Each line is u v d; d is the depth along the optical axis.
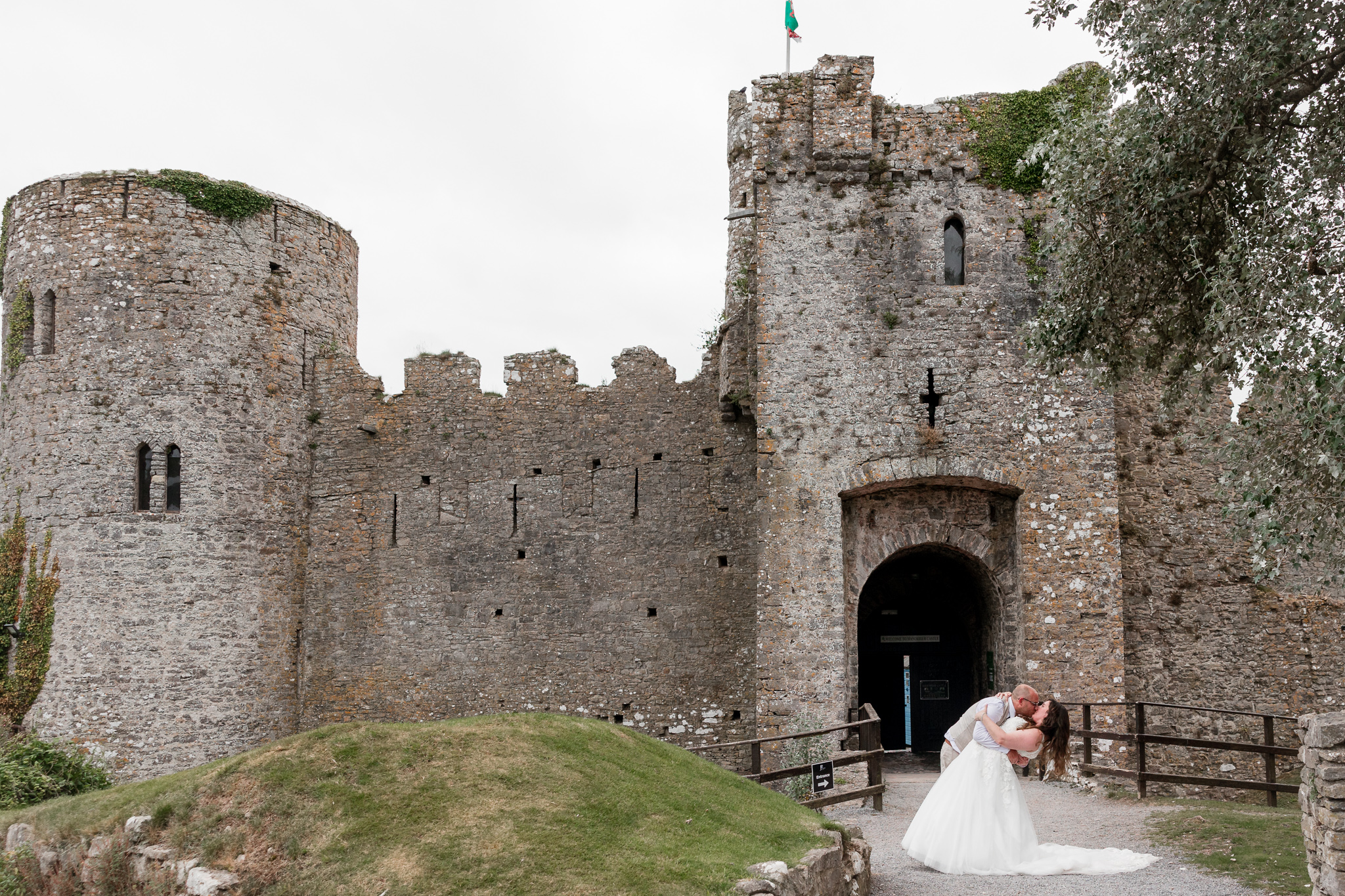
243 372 23.72
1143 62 12.25
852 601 18.34
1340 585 13.45
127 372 22.66
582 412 24.22
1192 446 20.84
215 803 9.52
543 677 23.45
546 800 9.29
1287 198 10.93
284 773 9.61
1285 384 10.37
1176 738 13.69
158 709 21.88
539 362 24.66
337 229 26.44
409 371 25.22
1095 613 17.45
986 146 18.75
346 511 24.95
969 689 20.81
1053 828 12.06
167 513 22.59
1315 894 8.17
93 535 22.11
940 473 17.91
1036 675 17.31
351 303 27.22
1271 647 20.09
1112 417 17.95
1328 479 10.49
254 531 23.66
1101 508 17.73
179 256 23.17
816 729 17.30
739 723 22.17
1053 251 14.19
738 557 22.72
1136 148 12.30
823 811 14.02
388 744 10.02
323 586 24.81
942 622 21.22
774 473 18.12
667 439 23.59
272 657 23.80
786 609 17.73
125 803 10.12
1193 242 11.45
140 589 22.11
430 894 7.98
